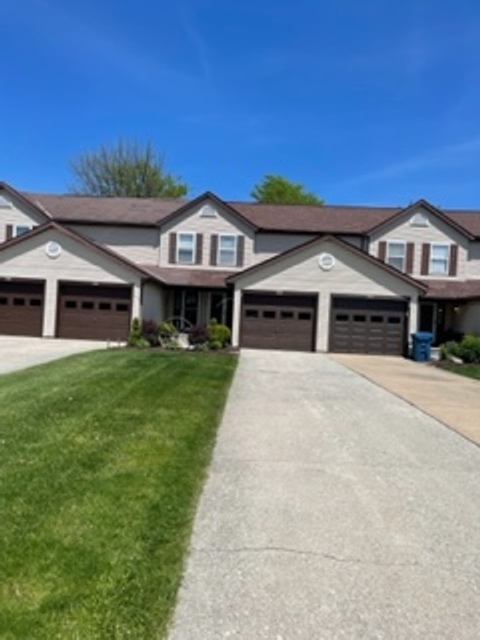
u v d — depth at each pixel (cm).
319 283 2473
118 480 561
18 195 2880
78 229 2919
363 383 1461
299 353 2348
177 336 2305
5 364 1527
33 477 551
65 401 937
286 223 2933
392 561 428
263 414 968
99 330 2506
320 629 335
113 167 4828
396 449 769
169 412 903
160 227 2889
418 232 2858
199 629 329
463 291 2705
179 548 429
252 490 573
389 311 2464
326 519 506
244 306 2480
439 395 1292
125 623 325
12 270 2530
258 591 375
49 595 347
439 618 352
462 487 612
